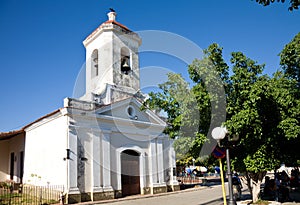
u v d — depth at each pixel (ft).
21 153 69.00
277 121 34.27
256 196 38.58
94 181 53.62
